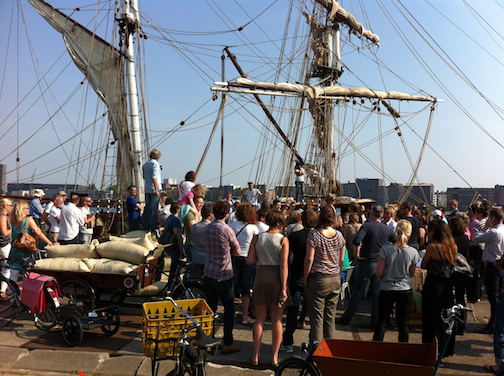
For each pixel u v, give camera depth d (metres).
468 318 6.66
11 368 4.47
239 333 5.80
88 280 5.90
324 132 21.58
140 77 16.91
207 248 5.07
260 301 4.69
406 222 4.79
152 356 3.90
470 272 5.09
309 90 20.72
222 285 4.96
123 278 5.83
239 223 6.18
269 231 4.77
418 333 5.91
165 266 7.05
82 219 8.40
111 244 6.21
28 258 6.65
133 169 17.70
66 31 19.19
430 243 4.86
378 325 4.77
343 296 7.47
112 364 4.56
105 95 18.78
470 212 8.58
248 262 4.84
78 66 19.38
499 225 5.87
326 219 4.73
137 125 17.22
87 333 5.58
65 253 6.26
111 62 18.34
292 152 20.58
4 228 6.57
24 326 5.84
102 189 16.78
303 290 5.03
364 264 6.01
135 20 16.84
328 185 20.30
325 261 4.66
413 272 4.80
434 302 4.73
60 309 5.36
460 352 5.20
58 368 4.49
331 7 21.45
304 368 3.41
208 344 3.47
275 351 4.64
